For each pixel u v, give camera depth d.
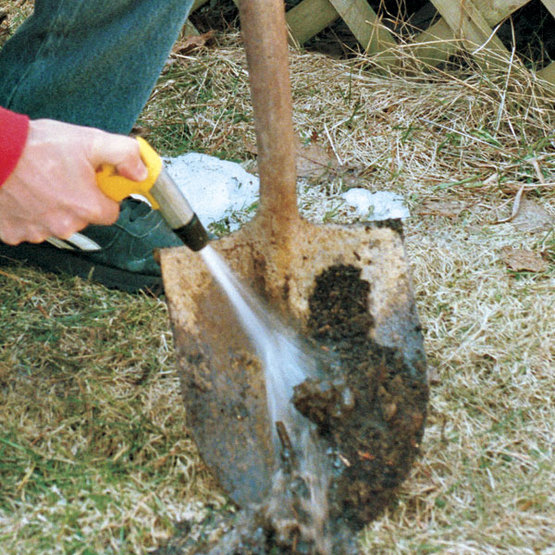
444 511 1.17
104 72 1.58
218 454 1.16
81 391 1.36
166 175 1.01
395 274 1.31
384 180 2.02
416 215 1.88
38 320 1.52
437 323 1.54
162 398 1.36
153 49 1.57
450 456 1.26
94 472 1.21
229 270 1.33
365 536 1.12
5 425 1.29
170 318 1.23
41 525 1.14
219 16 2.83
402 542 1.12
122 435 1.28
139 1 1.50
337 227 1.33
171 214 1.04
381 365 1.25
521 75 2.29
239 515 1.14
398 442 1.18
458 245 1.77
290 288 1.35
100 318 1.54
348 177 2.02
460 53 2.52
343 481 1.15
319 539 1.10
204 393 1.20
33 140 0.92
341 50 2.75
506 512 1.16
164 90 2.37
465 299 1.59
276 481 1.15
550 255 1.73
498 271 1.68
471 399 1.37
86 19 1.49
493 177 2.00
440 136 2.17
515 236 1.80
